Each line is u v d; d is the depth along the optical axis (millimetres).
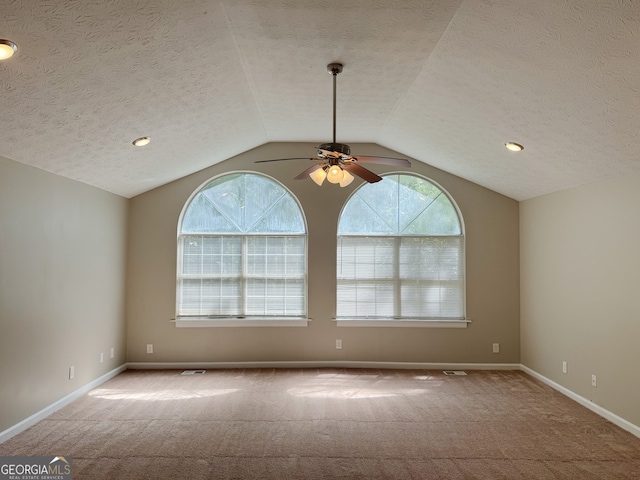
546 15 2326
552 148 3838
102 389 4738
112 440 3426
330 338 5719
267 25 2889
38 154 3562
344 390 4754
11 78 2561
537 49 2625
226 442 3404
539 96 3111
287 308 5781
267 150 5781
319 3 2629
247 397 4492
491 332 5723
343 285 5805
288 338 5707
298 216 5852
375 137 5543
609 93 2746
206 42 2951
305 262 5793
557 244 4840
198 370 5543
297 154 5797
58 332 4105
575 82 2779
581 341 4379
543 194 5137
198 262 5781
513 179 5047
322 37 3051
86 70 2721
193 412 4051
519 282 5742
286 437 3506
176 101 3590
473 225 5770
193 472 2932
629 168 3613
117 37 2527
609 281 3957
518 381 5148
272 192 5852
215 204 5820
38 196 3807
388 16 2748
